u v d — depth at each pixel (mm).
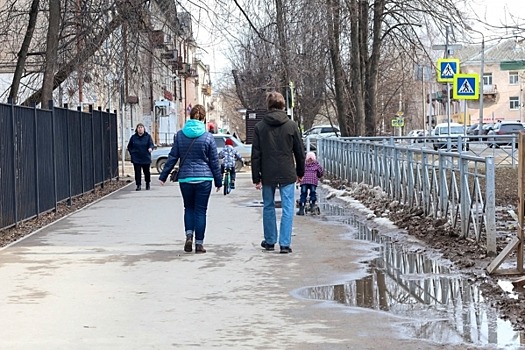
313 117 53500
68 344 6988
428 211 14344
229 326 7609
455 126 54188
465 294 8945
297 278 10047
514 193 19922
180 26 22109
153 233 14531
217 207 19281
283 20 24047
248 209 18750
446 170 13172
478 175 11211
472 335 7145
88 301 8742
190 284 9695
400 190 16812
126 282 9828
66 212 18734
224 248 12594
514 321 7609
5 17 23844
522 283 9125
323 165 31562
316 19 25672
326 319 7859
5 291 9281
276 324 7676
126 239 13766
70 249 12609
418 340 7016
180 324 7699
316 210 17766
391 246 12688
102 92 27250
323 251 12203
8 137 14852
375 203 18391
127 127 49500
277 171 11969
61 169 19766
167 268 10812
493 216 10523
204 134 12141
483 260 10516
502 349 6664
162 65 23328
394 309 8266
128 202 21203
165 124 69812
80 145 22641
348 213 17891
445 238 12469
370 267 10789
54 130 18891
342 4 29438
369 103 33531
